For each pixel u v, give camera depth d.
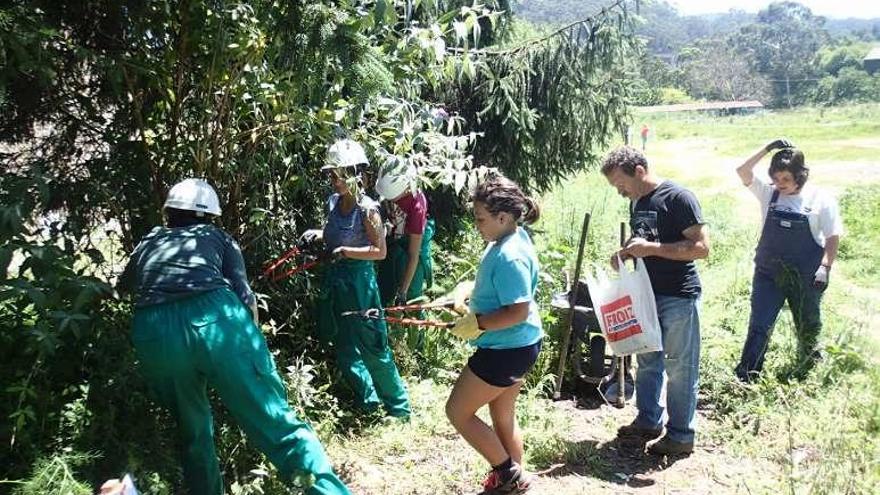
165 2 4.16
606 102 8.45
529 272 3.81
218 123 4.58
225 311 3.46
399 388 5.11
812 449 4.76
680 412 4.75
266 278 5.26
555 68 7.84
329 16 3.70
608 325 4.79
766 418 5.16
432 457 4.62
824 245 5.86
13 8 3.58
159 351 3.38
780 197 5.88
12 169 4.40
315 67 3.84
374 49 3.87
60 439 3.57
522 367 3.92
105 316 4.24
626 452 4.84
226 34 4.14
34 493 3.22
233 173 4.84
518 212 3.83
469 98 8.03
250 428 3.52
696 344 4.73
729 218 12.60
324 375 5.21
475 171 4.66
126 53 4.28
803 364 5.83
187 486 3.71
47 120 4.41
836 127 39.97
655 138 37.84
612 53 7.71
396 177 4.54
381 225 4.82
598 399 5.68
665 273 4.73
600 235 10.30
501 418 4.13
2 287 3.44
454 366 5.96
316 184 5.64
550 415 5.08
